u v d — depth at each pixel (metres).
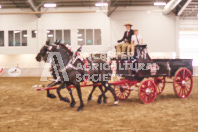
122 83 9.14
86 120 6.75
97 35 28.38
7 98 11.20
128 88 9.32
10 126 6.25
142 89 9.02
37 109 8.46
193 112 7.63
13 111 8.16
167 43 28.33
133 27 28.22
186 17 30.09
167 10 25.81
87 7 28.38
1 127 6.16
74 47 28.42
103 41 28.25
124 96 10.23
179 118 6.87
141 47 8.96
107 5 25.28
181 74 10.20
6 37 28.83
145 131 5.68
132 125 6.18
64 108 8.58
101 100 9.38
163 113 7.50
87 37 28.41
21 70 26.88
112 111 7.90
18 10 28.55
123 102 9.52
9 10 28.61
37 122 6.62
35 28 28.53
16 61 29.44
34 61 29.23
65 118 7.02
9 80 21.45
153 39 28.23
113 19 28.19
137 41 9.90
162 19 28.17
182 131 5.67
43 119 6.95
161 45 28.31
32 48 28.66
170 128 5.90
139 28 28.22
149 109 8.11
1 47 28.86
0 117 7.29
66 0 26.34
